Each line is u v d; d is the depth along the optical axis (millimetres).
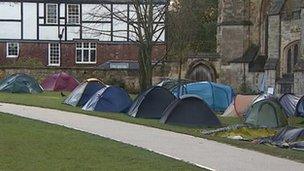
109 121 23547
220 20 49188
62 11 58656
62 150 15008
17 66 51750
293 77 41500
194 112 23656
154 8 48156
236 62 47812
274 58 44438
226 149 16672
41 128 19562
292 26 43531
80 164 13180
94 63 58844
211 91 32688
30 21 58406
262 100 23859
